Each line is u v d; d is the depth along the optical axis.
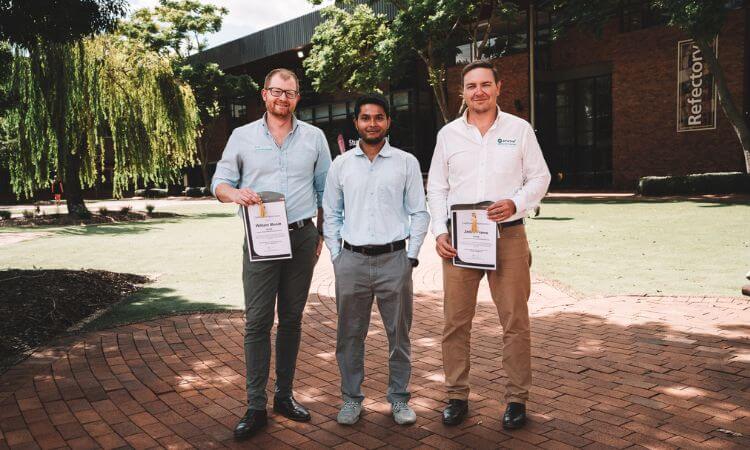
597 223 12.41
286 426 3.20
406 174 3.19
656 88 23.84
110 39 20.12
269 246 3.03
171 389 3.76
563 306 5.70
